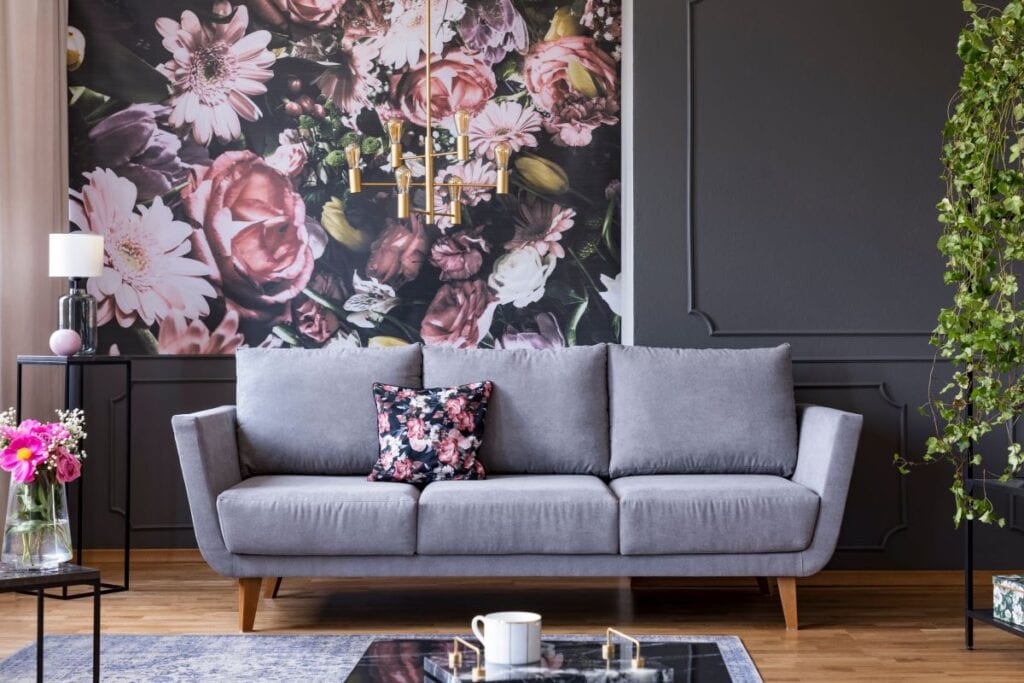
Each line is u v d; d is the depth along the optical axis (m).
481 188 4.80
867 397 4.37
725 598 4.10
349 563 3.54
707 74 4.40
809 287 4.39
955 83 4.40
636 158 4.40
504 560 3.56
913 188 4.40
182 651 3.30
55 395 4.58
